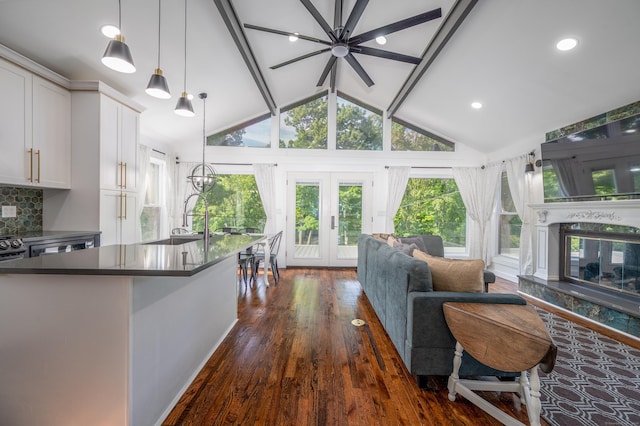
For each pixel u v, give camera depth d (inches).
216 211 211.8
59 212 113.3
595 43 95.3
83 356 49.0
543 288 141.6
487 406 60.5
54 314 49.1
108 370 48.8
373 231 215.5
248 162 211.9
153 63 119.6
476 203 210.2
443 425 58.6
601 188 120.6
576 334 104.1
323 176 215.2
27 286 49.3
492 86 137.2
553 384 73.0
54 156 106.0
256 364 81.0
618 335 103.1
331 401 65.6
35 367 49.6
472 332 61.3
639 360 85.2
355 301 137.8
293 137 215.6
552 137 152.3
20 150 94.0
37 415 49.8
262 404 64.2
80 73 112.6
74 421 49.4
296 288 159.9
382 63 155.6
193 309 74.7
